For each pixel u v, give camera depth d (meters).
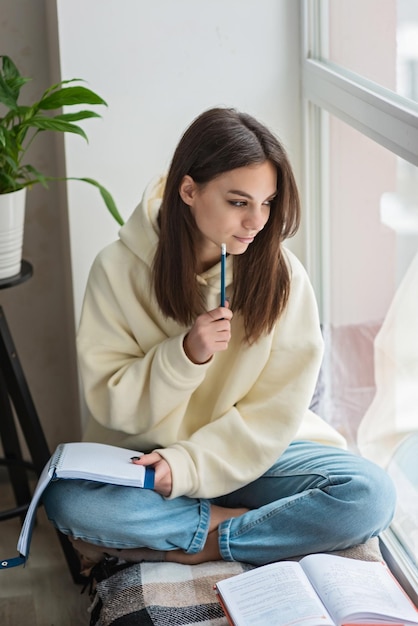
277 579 1.63
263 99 2.22
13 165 1.96
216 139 1.63
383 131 1.79
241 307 1.80
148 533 1.77
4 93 1.89
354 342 2.14
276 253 1.74
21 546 1.75
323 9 2.12
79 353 1.90
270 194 1.66
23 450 2.63
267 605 1.57
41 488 1.71
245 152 1.61
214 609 1.68
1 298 2.48
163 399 1.81
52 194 2.43
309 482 1.84
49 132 2.39
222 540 1.81
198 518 1.83
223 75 2.19
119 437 1.97
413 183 1.75
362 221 2.03
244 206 1.65
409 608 1.60
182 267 1.76
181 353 1.76
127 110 2.17
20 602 2.03
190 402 1.94
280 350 1.86
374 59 1.86
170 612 1.67
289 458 1.90
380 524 1.80
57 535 2.20
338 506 1.77
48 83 2.37
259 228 1.67
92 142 2.17
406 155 1.71
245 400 1.91
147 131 2.19
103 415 1.91
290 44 2.19
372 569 1.69
